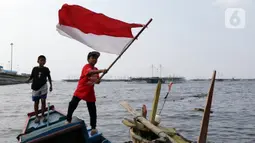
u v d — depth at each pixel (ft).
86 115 79.56
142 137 24.25
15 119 74.43
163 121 65.51
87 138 21.01
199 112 84.99
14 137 49.14
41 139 19.85
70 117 22.24
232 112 86.38
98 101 137.69
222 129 54.54
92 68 22.59
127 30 22.88
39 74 29.91
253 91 261.24
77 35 22.53
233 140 44.78
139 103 123.85
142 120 24.57
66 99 152.66
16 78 296.92
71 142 20.77
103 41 22.77
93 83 22.08
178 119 69.05
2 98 167.43
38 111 33.71
